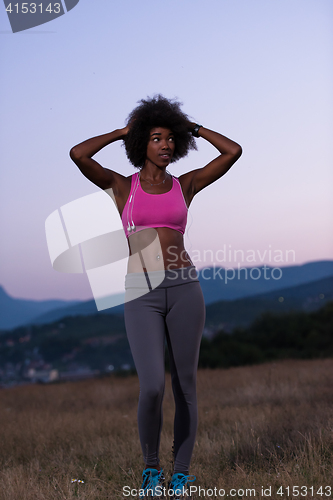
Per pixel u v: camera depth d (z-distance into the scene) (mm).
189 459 2965
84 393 11055
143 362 2799
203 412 6238
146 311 2902
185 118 3252
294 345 26234
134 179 3123
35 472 3734
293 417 4832
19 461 4355
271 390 7336
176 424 3021
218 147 3281
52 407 9023
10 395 12367
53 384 16375
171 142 3139
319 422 4234
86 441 4836
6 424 6152
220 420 5402
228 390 8656
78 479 3379
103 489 3154
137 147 3119
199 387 9484
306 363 13578
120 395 9789
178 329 2924
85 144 3047
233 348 24203
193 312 2920
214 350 24531
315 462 3234
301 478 2990
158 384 2730
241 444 3869
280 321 27875
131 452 4094
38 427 5645
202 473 3291
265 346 26797
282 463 3252
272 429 4312
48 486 3199
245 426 4613
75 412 7914
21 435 5258
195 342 2936
